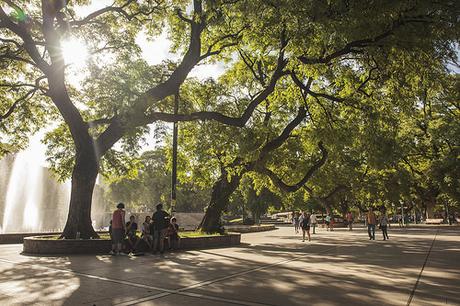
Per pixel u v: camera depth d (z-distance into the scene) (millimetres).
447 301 6910
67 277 9086
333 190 39594
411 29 12766
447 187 39594
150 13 21484
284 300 6906
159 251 16078
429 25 12641
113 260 12750
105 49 21562
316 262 12531
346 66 18594
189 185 72250
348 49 15258
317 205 65250
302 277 9422
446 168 38844
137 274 9664
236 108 24172
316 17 12062
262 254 15289
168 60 20625
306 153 29672
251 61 25047
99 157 17516
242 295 7277
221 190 24672
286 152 27672
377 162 19109
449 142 39094
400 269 10906
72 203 16797
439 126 38500
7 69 23094
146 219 16188
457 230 37625
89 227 16719
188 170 26906
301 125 25562
